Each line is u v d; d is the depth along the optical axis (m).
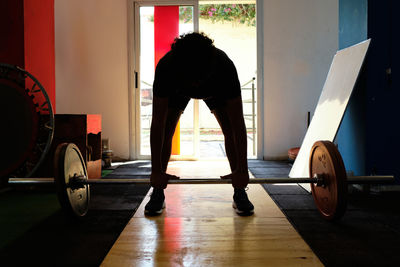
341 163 1.42
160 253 1.25
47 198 2.11
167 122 1.70
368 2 2.08
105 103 3.80
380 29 2.09
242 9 6.44
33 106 2.29
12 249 1.29
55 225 1.57
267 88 3.71
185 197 2.09
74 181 1.52
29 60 2.51
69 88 3.79
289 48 3.69
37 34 2.62
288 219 1.64
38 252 1.26
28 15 2.49
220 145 5.23
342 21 2.49
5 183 2.25
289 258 1.20
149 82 3.84
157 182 1.45
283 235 1.42
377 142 2.10
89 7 3.75
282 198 2.04
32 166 2.37
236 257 1.21
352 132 2.30
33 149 2.28
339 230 1.47
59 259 1.20
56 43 3.76
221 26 6.49
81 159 1.67
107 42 3.76
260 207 1.85
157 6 3.77
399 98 2.11
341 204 1.41
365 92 2.09
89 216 1.71
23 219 1.67
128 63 3.77
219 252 1.26
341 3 2.51
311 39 3.68
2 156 2.24
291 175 2.58
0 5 2.41
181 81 1.21
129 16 3.74
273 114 3.72
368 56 2.08
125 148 3.81
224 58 1.36
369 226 1.52
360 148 2.18
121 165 3.45
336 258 1.18
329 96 2.40
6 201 2.03
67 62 3.78
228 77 1.34
